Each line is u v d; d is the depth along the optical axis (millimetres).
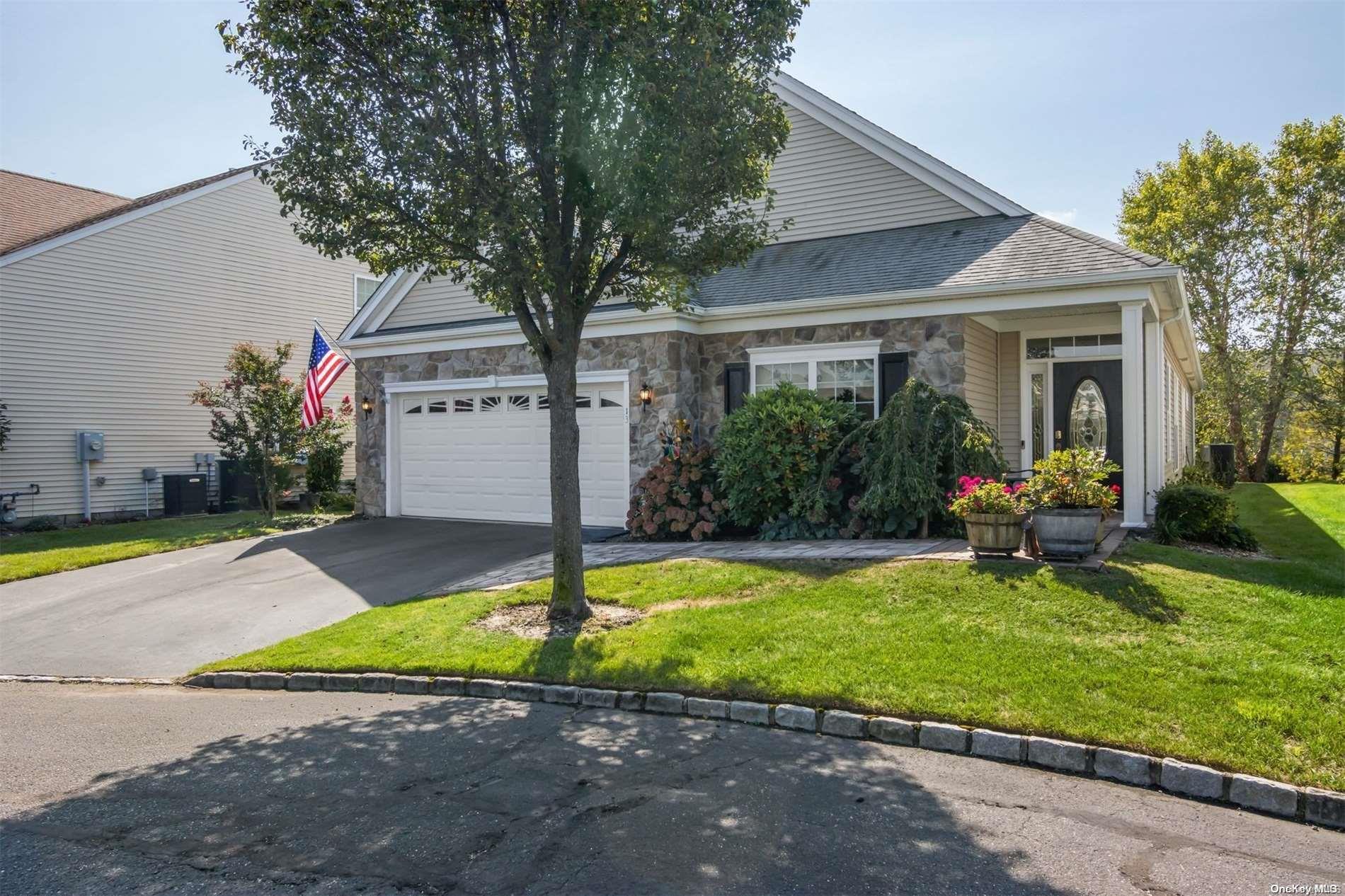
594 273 9211
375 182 7660
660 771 4879
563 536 8180
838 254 14242
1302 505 16859
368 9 7219
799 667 6242
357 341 16594
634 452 13555
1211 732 4855
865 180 15062
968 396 12203
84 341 18047
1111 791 4562
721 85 7258
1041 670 5840
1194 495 10086
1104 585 7445
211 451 20359
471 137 7562
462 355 15555
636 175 7445
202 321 20281
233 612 9594
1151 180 32250
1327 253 27656
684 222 8164
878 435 10898
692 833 4035
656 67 7109
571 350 8312
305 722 6082
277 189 7727
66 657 8250
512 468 15047
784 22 7695
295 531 15234
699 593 8469
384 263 8258
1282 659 5855
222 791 4742
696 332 13672
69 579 11695
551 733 5617
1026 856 3795
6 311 16828
